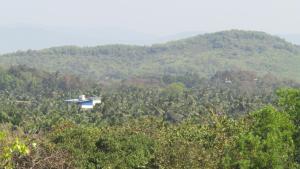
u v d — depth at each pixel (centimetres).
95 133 10881
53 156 8438
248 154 7088
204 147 10956
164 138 11594
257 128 7500
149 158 10406
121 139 10819
